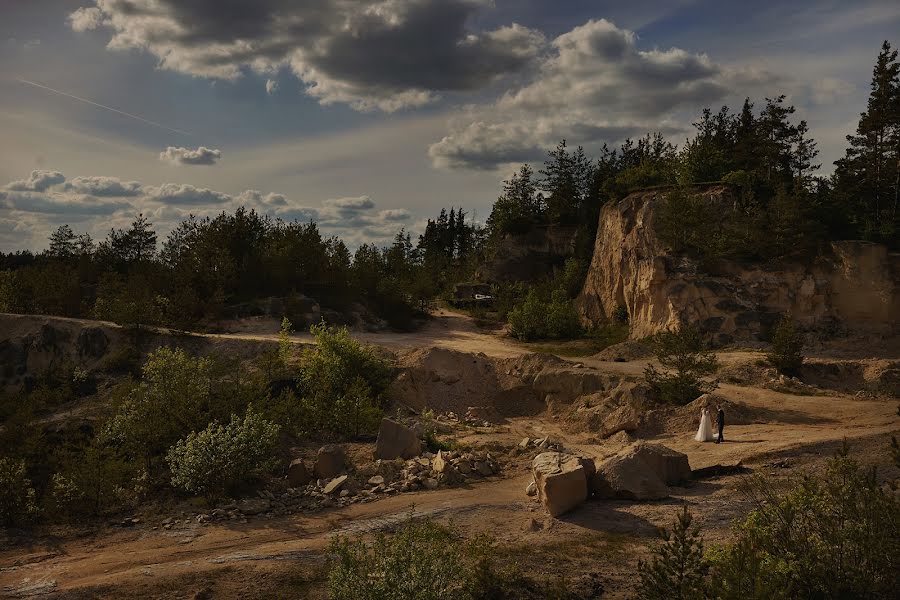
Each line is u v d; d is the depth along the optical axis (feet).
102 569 42.16
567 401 105.29
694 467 59.72
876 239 152.66
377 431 81.71
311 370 94.32
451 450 73.41
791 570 25.82
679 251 156.66
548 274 277.44
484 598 34.06
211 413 72.18
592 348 166.20
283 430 76.64
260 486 61.11
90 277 213.66
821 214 156.66
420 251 426.10
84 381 112.27
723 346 136.36
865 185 176.24
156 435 65.77
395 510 54.08
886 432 63.26
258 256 196.13
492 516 51.21
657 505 49.88
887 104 171.32
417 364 115.03
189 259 182.29
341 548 33.04
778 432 74.69
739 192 167.22
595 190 298.15
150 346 123.85
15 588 39.11
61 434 75.82
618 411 91.25
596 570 38.24
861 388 109.19
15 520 52.01
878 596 24.85
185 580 39.32
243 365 113.91
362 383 94.02
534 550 42.14
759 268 144.77
